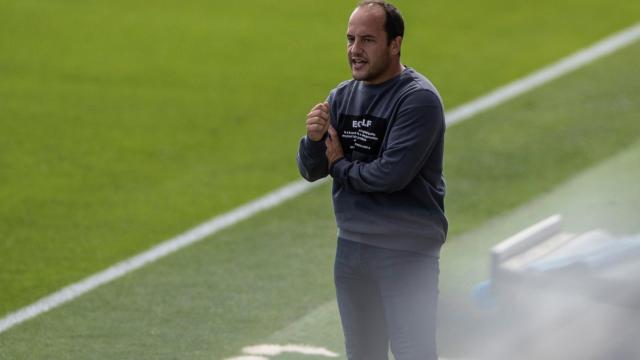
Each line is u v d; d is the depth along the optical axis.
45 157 36.22
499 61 46.09
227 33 49.97
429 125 17.38
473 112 39.94
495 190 32.62
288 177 34.47
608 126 38.03
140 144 37.56
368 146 17.89
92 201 32.56
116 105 41.44
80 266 27.94
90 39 49.12
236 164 35.72
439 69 45.25
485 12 52.59
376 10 17.48
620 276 19.61
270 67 45.78
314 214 31.33
